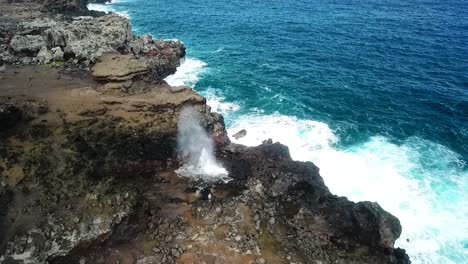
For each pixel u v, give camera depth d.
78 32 63.16
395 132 50.97
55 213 31.06
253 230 32.94
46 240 29.25
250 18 98.00
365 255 31.44
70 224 30.39
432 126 52.16
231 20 96.69
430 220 38.34
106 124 42.66
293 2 113.31
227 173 39.62
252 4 112.00
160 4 115.94
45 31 62.31
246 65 70.00
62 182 33.81
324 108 56.00
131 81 51.78
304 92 60.16
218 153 42.75
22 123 40.78
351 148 47.84
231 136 48.97
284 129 51.06
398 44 78.56
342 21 93.75
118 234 31.36
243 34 86.12
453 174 43.88
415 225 37.84
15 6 93.44
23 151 36.66
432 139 49.72
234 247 31.25
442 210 39.41
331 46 78.06
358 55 73.50
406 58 72.00
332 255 31.25
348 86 61.91
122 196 33.06
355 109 55.84
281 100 57.84
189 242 31.58
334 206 35.22
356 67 68.56
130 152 38.94
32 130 39.56
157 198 35.75
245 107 56.25
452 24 90.69
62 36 61.69
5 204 31.41
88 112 44.22
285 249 31.42
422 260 34.94
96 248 30.36
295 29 88.56
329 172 43.84
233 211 34.69
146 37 70.06
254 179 38.78
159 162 39.81
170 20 98.12
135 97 48.84
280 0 115.75
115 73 51.69
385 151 47.38
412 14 99.00
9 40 63.97
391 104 57.06
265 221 33.91
